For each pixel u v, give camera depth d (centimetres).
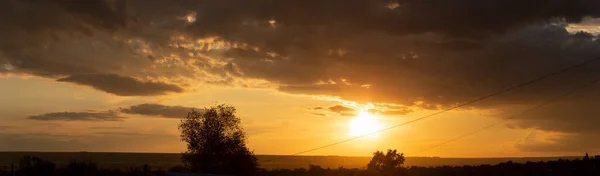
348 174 9588
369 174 9206
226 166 7919
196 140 7969
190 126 8025
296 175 9306
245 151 8100
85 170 8006
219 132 8012
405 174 9069
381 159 9825
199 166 7900
